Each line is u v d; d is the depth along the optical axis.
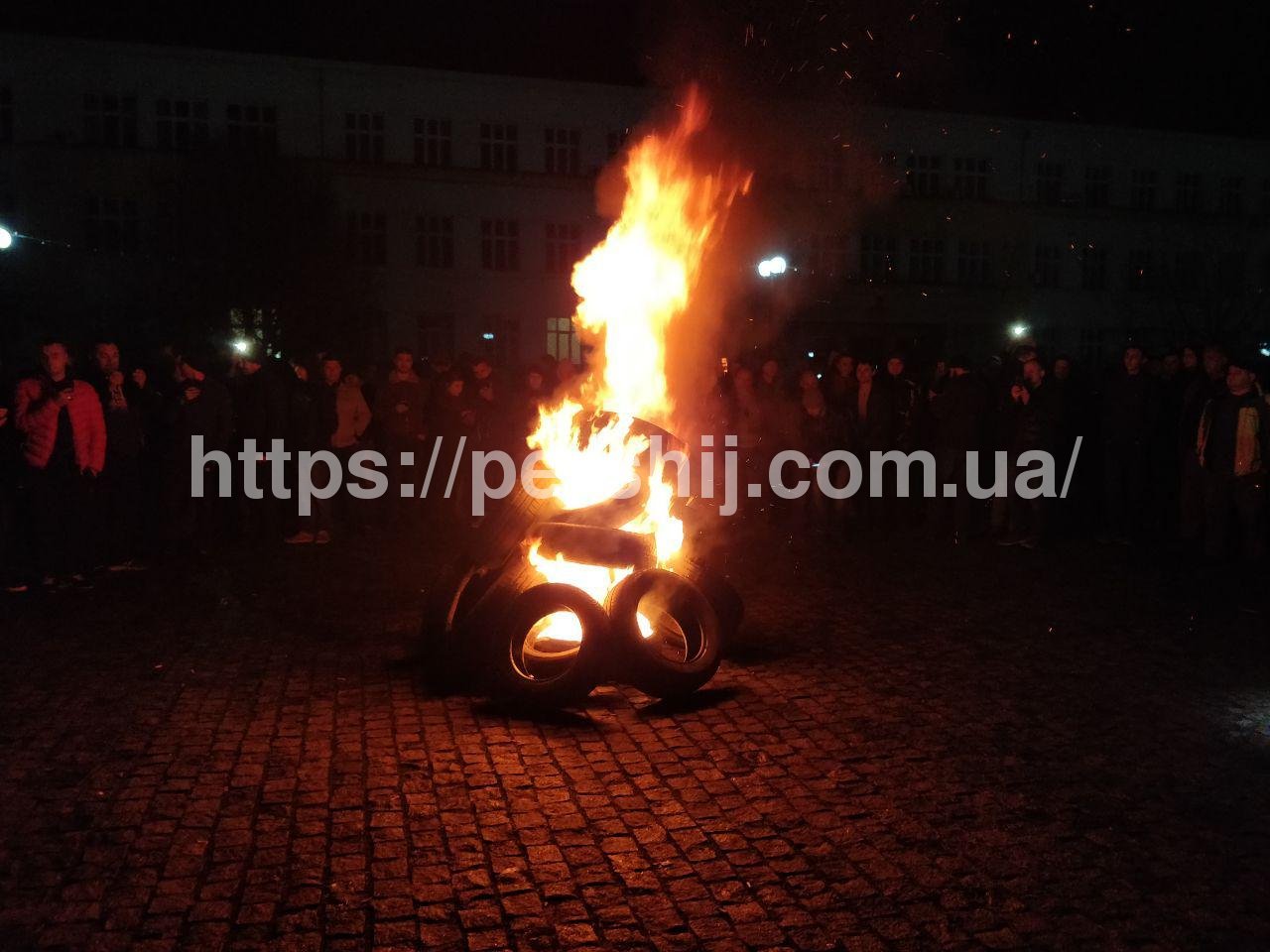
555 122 37.78
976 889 3.95
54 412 9.27
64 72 33.41
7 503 9.90
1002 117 39.66
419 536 12.50
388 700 6.21
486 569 6.70
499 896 3.90
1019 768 5.12
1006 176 40.16
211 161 30.59
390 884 3.98
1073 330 41.72
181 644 7.52
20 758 5.26
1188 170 43.06
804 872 4.09
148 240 32.78
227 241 30.31
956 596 9.05
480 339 37.47
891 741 5.51
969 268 39.97
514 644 6.04
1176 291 39.66
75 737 5.57
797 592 9.27
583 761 5.25
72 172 33.19
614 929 3.67
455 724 5.79
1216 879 4.00
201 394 10.97
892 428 12.66
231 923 3.71
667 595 6.30
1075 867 4.11
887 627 7.97
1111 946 3.55
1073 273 41.62
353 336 32.28
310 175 32.69
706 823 4.52
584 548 6.55
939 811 4.63
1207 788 4.86
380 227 36.28
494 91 37.16
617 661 6.01
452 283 37.00
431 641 6.73
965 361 11.91
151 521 11.23
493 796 4.80
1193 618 8.18
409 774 5.05
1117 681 6.52
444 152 37.00
